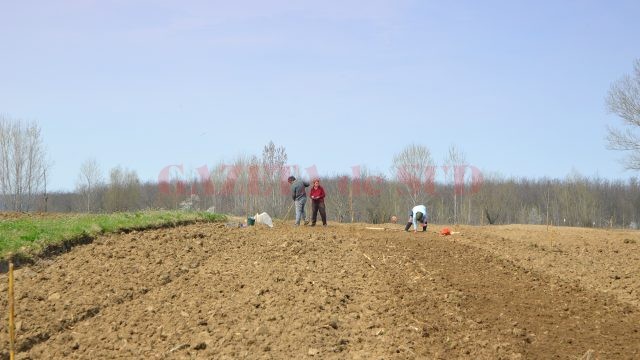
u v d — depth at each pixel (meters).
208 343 9.34
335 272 13.61
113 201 45.16
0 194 38.16
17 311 10.37
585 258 17.03
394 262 14.75
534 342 9.95
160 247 15.05
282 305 11.07
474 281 13.45
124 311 10.76
